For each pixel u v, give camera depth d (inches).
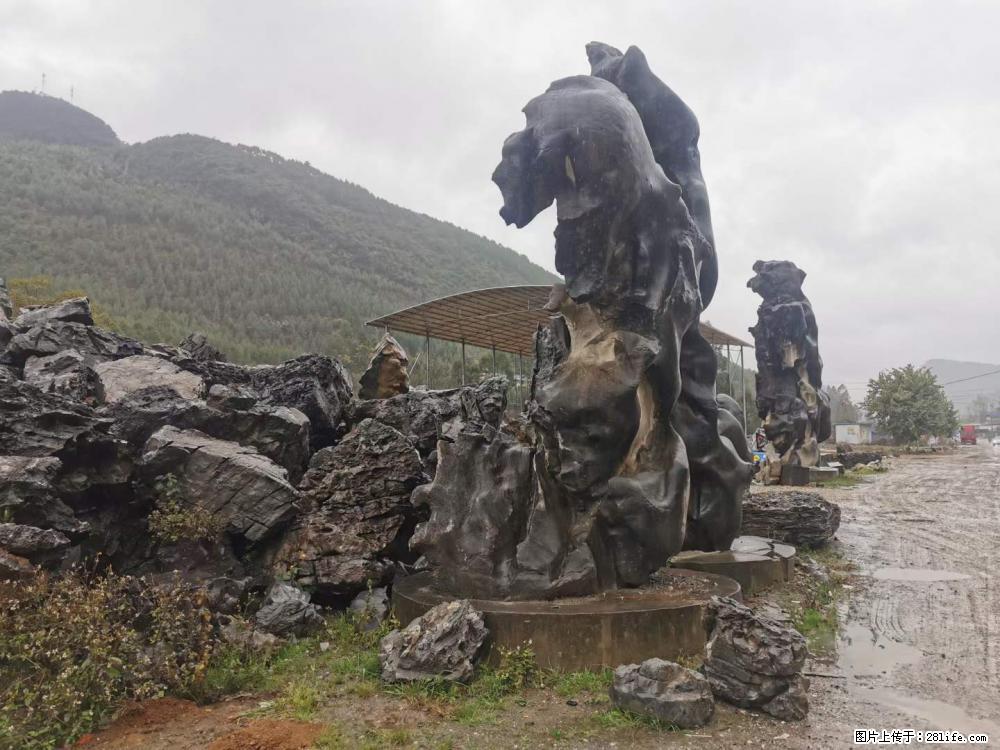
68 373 456.8
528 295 1061.1
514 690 285.3
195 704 274.2
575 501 357.4
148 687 263.0
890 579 510.0
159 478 378.3
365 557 389.7
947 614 422.6
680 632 312.8
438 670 285.9
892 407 2423.7
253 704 275.3
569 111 347.6
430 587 363.6
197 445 390.6
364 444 433.7
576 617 302.0
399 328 1261.1
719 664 276.1
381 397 697.0
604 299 355.9
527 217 351.6
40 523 320.2
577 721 259.3
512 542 349.7
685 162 461.4
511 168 349.7
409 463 428.1
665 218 370.3
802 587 462.3
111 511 371.9
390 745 239.8
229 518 382.6
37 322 540.1
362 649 327.3
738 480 474.0
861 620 411.2
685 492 376.8
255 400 471.2
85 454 362.6
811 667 333.4
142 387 476.4
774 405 1160.2
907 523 765.3
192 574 363.3
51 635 254.5
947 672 326.0
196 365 556.7
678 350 384.5
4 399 352.8
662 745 242.5
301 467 469.1
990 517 807.7
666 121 457.7
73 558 324.8
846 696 296.8
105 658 261.0
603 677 292.2
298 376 555.5
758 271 1197.1
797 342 1155.9
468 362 1888.5
